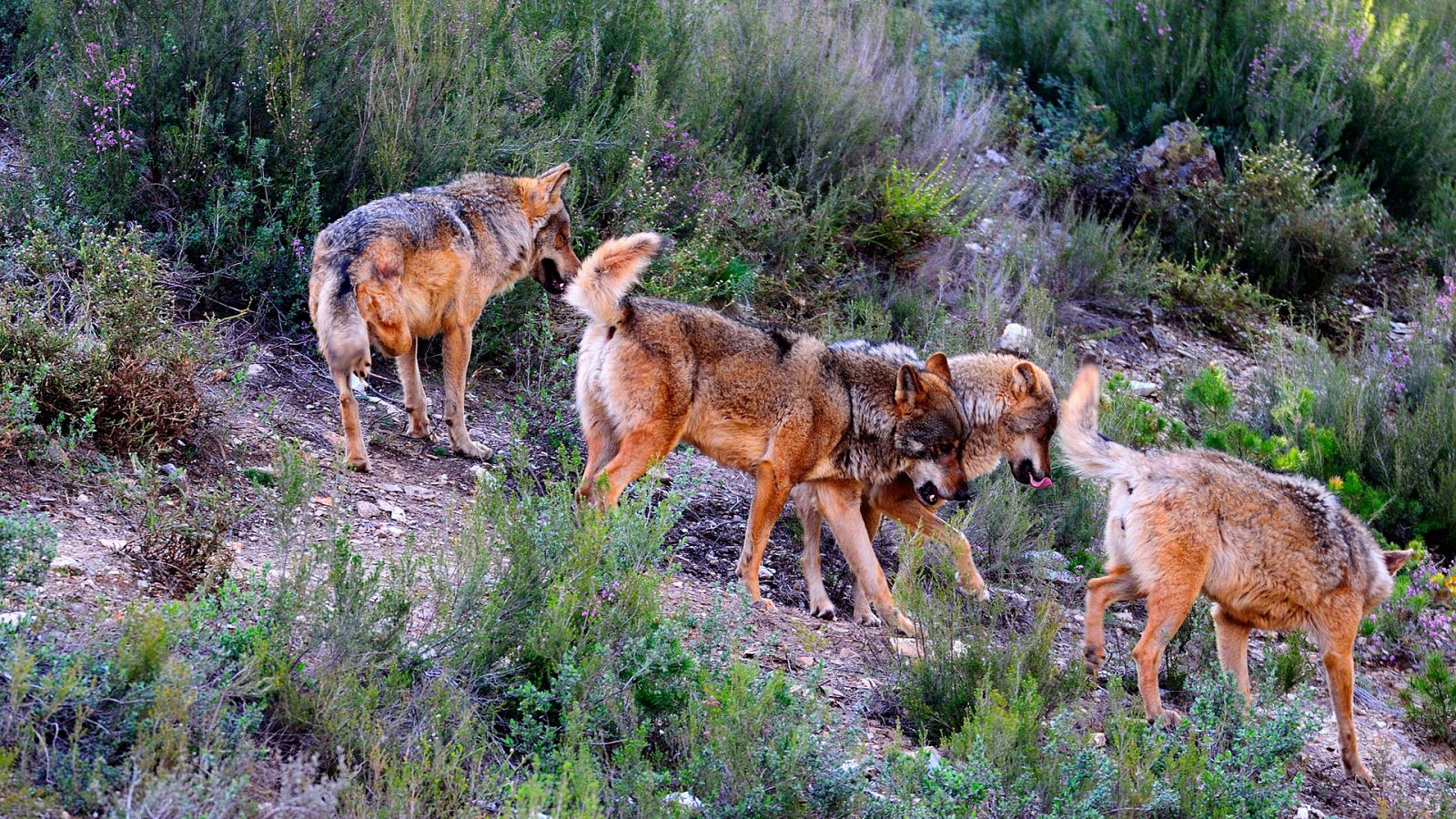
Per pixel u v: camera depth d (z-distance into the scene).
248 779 4.78
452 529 8.23
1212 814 6.38
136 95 10.75
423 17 12.16
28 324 8.12
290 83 10.77
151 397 8.14
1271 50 18.38
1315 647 9.14
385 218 9.04
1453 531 11.91
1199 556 7.87
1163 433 12.25
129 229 10.21
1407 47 19.41
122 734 4.90
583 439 10.27
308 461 7.16
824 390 8.83
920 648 8.04
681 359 8.68
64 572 6.25
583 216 12.58
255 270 10.41
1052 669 7.55
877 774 6.49
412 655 6.07
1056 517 10.97
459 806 5.15
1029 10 20.39
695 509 10.08
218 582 6.44
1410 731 9.04
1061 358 13.23
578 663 6.20
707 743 5.90
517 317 11.55
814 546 9.22
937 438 9.02
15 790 4.33
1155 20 18.92
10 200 10.32
